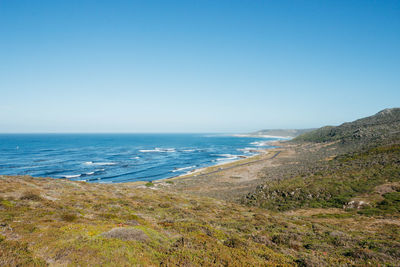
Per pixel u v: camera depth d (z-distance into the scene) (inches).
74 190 975.6
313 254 440.1
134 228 430.0
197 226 550.3
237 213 920.9
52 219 496.7
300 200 1291.8
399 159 1592.0
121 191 1157.7
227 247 407.2
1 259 268.7
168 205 902.4
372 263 389.1
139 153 5669.3
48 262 285.0
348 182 1386.6
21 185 856.3
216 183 2285.9
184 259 333.1
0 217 456.8
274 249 455.8
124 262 301.6
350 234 627.2
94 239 359.9
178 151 6299.2
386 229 721.0
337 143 4670.3
